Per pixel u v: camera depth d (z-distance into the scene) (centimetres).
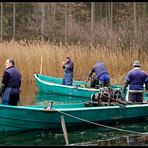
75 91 2062
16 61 2448
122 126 1349
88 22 4178
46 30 4281
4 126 1202
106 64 2355
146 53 2470
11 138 1160
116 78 2317
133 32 2648
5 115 1187
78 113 1270
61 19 4728
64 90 2105
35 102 1842
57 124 1253
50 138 1168
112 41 2627
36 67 2420
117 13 5128
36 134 1219
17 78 1266
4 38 5094
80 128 1301
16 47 2533
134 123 1407
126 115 1390
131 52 2395
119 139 1153
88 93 1994
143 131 1273
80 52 2412
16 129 1219
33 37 4047
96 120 1319
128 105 1390
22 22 5528
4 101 1255
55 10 4900
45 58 2412
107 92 1449
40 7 5281
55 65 2409
